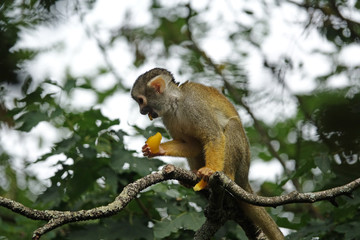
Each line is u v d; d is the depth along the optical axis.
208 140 11.22
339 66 14.16
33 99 11.20
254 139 16.19
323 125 10.63
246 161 11.71
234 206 9.84
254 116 14.77
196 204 10.73
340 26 13.73
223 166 11.00
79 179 10.59
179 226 9.95
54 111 10.70
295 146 14.11
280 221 11.30
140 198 10.74
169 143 11.70
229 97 14.95
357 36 13.59
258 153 16.08
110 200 10.55
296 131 15.18
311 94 14.30
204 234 9.10
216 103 11.86
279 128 16.28
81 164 10.51
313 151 12.83
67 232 10.41
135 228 9.81
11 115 11.34
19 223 12.06
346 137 10.37
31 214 6.22
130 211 10.66
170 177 8.59
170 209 10.20
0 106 14.02
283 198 7.73
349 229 9.58
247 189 11.83
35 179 15.05
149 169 10.30
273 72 14.59
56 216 6.33
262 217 10.34
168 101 11.85
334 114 10.39
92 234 9.73
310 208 12.91
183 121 11.66
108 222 9.89
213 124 11.32
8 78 13.07
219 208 8.73
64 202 10.77
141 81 12.15
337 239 10.41
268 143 14.29
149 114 12.15
